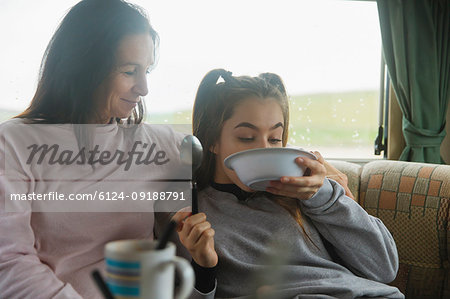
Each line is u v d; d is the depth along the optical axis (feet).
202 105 4.13
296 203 3.95
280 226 3.79
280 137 3.89
